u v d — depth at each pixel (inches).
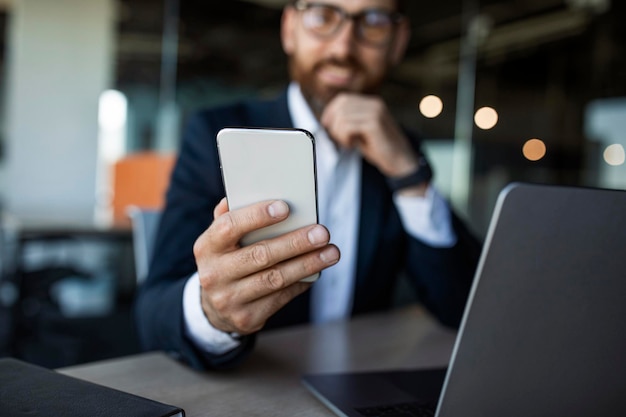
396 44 51.3
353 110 44.8
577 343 19.5
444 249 45.9
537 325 18.6
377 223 48.2
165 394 25.9
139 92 175.5
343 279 47.2
